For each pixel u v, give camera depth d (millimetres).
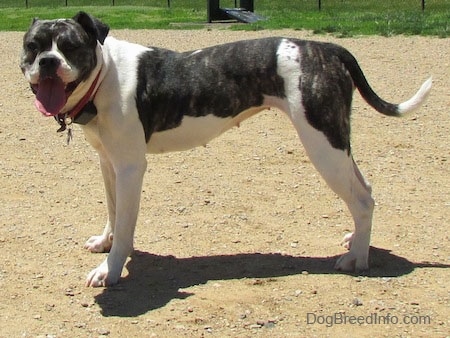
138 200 2930
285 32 8727
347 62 2992
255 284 2941
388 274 3004
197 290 2906
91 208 3652
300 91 2924
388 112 3033
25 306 2830
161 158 4242
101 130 2885
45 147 4492
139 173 2916
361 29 8469
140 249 3229
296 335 2633
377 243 3254
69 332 2676
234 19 10336
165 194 3770
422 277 2975
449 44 7305
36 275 3035
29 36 2748
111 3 15797
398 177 3965
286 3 14289
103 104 2854
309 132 2930
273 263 3102
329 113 2922
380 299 2826
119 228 2932
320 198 3713
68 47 2730
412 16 9562
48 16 12250
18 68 6828
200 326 2689
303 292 2873
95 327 2697
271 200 3693
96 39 2795
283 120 4883
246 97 2988
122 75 2875
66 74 2705
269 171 4059
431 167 4098
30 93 5789
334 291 2879
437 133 4613
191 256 3172
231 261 3121
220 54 2994
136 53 2934
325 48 2971
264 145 4441
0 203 3713
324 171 2945
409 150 4352
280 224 3443
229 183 3895
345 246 3227
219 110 2980
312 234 3352
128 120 2869
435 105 5145
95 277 2941
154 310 2783
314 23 9250
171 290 2912
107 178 3105
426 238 3295
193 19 10945
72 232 3402
